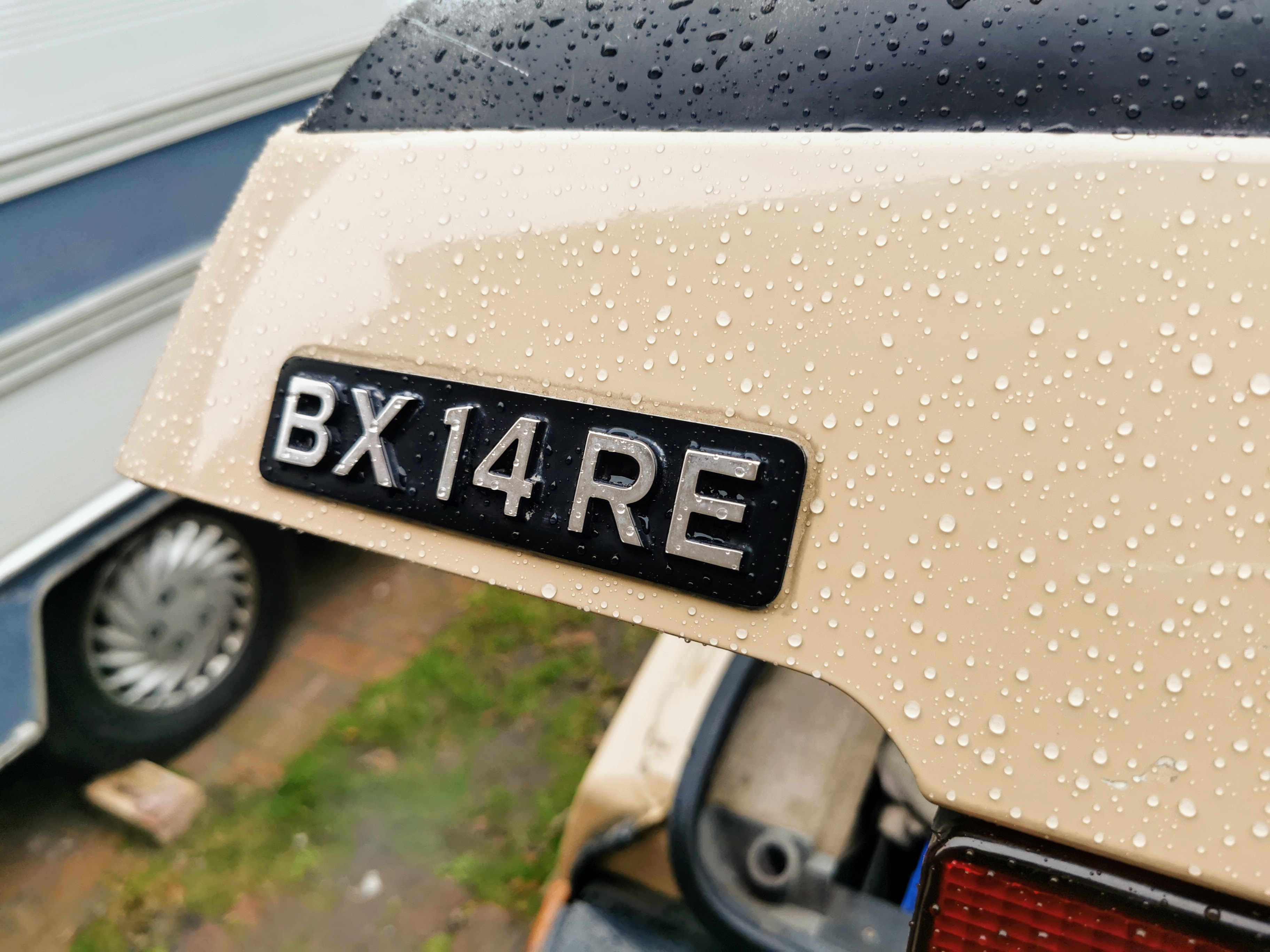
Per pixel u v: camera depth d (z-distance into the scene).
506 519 0.53
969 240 0.46
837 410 0.47
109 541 1.42
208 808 1.56
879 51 0.52
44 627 1.41
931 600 0.44
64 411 1.33
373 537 0.57
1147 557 0.41
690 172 0.53
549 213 0.56
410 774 1.59
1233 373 0.41
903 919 0.90
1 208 1.22
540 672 1.78
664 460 0.50
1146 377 0.42
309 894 1.42
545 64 0.61
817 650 0.46
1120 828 0.40
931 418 0.45
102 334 1.35
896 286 0.47
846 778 1.01
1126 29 0.48
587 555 0.51
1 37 1.23
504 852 1.46
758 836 0.96
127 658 1.54
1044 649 0.42
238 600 1.71
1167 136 0.45
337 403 0.59
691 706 1.07
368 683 1.79
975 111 0.49
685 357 0.51
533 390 0.54
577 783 1.56
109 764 1.56
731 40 0.56
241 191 0.68
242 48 1.47
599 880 1.00
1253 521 0.40
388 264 0.60
